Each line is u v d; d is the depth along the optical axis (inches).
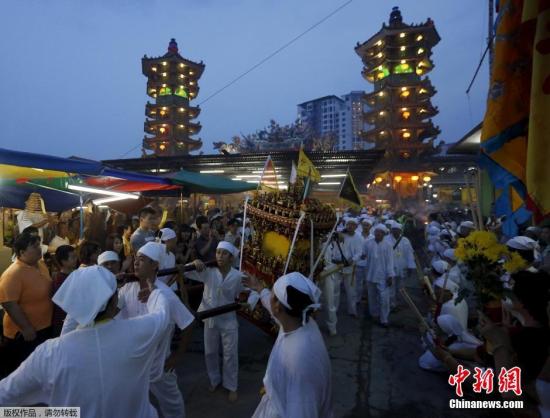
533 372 93.6
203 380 167.3
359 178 1001.5
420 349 210.5
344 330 244.8
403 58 1856.5
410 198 1611.7
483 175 116.9
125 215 380.8
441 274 185.8
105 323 67.5
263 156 898.1
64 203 343.6
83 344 63.9
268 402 79.9
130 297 118.3
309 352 70.4
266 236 159.6
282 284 75.9
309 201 153.9
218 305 153.4
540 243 218.1
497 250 100.7
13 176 270.4
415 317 274.8
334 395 159.0
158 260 113.1
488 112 89.5
